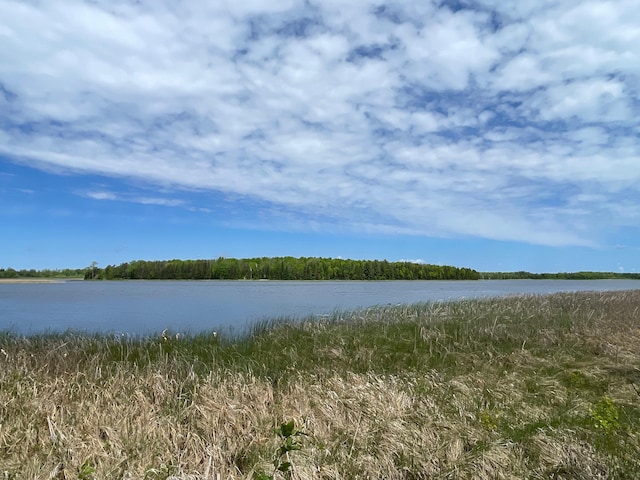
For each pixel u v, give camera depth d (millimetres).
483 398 6762
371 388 6852
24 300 29625
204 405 6105
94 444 5066
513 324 12227
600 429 5562
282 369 8164
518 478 4773
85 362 7902
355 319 13742
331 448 5277
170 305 25875
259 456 5086
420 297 33375
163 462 4863
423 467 5020
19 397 6066
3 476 4422
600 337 11008
